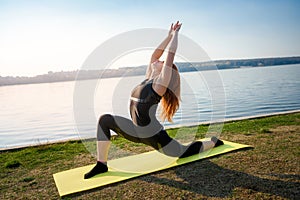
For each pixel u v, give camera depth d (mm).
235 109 11477
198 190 2596
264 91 18234
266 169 3020
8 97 23969
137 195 2568
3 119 11664
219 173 2973
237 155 3537
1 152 4391
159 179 2918
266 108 11586
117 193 2635
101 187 2783
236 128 5195
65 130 8750
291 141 4098
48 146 4539
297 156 3406
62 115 11977
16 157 4027
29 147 4562
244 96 15859
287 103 12766
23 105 16438
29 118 11609
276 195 2422
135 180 2934
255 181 2723
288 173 2889
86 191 2707
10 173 3369
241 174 2912
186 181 2818
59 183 2918
